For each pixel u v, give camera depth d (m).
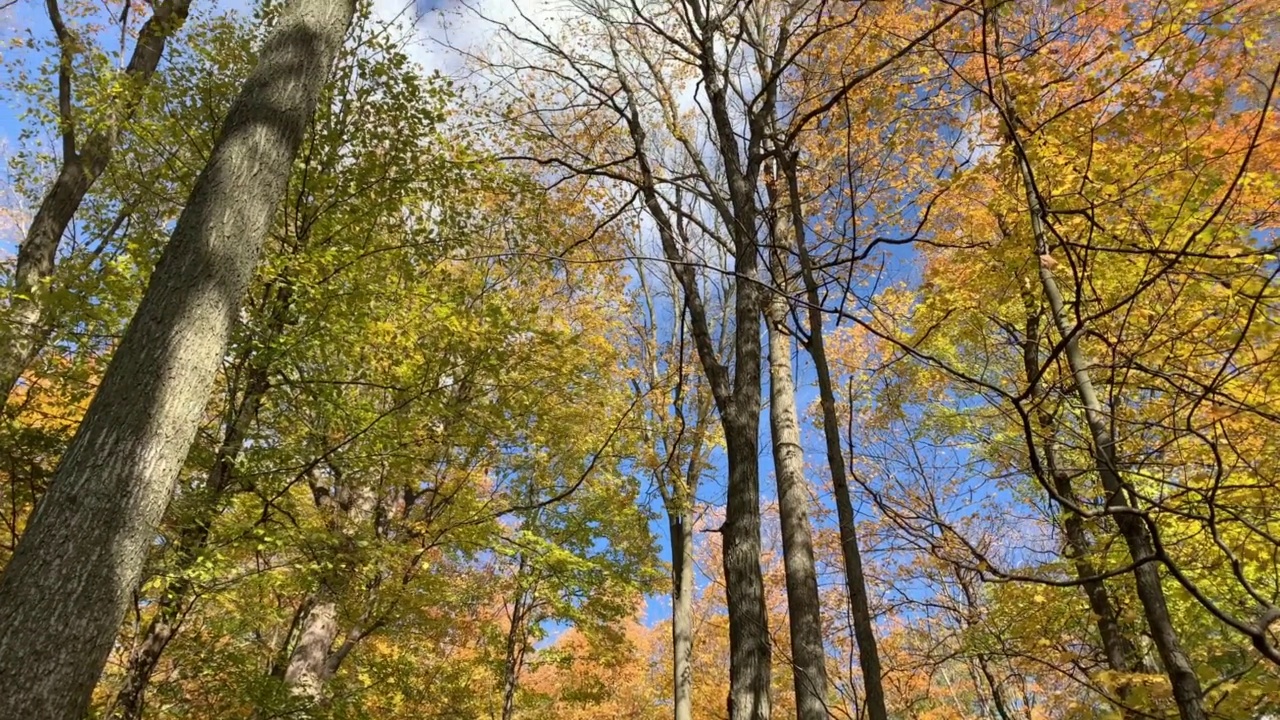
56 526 3.00
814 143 6.88
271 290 6.62
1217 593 5.60
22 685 2.68
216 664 6.50
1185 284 3.37
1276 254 2.85
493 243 7.82
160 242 5.84
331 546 6.76
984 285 5.41
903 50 3.38
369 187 6.59
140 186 6.66
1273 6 3.46
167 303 3.60
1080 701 5.54
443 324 6.97
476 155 7.12
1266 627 2.33
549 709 14.55
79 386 5.66
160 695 6.25
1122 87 4.12
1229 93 3.71
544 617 11.70
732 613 5.12
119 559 3.05
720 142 6.71
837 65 6.13
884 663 10.04
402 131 6.68
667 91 8.27
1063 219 4.25
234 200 3.96
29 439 5.49
